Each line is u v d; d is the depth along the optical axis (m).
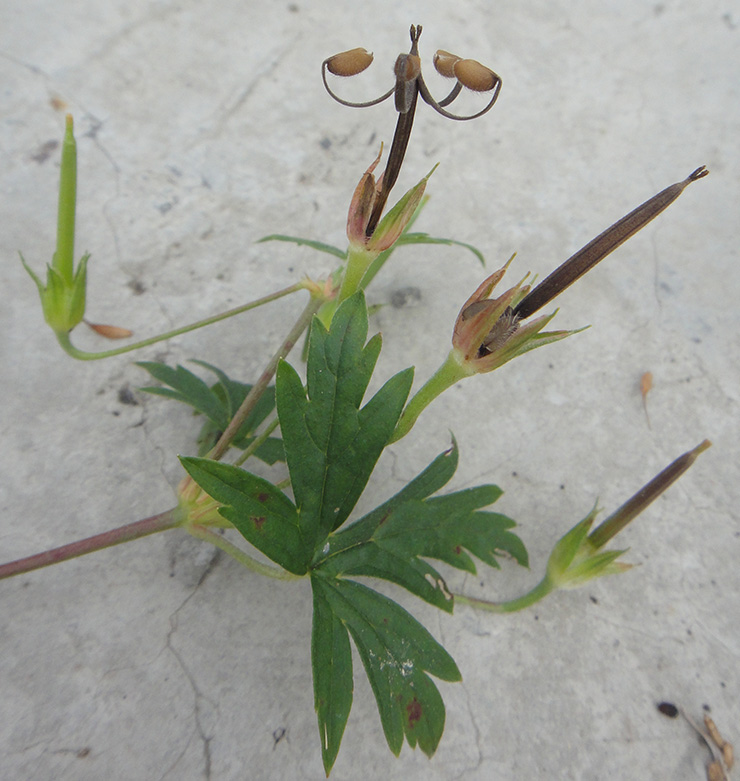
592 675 0.08
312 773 0.07
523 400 0.10
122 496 0.08
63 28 0.12
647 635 0.08
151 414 0.09
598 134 0.12
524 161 0.12
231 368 0.09
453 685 0.08
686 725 0.08
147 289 0.10
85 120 0.11
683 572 0.09
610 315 0.11
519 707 0.08
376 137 0.12
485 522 0.08
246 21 0.13
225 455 0.09
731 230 0.12
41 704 0.07
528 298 0.06
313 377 0.06
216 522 0.07
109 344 0.09
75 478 0.08
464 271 0.11
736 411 0.10
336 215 0.11
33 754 0.07
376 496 0.09
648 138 0.12
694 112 0.13
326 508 0.07
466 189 0.11
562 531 0.09
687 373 0.10
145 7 0.12
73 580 0.08
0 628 0.07
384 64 0.13
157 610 0.08
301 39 0.13
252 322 0.10
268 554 0.06
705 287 0.11
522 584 0.08
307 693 0.07
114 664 0.07
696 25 0.14
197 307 0.10
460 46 0.13
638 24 0.14
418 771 0.07
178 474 0.08
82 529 0.08
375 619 0.06
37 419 0.09
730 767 0.08
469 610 0.08
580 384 0.10
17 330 0.09
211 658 0.07
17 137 0.11
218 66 0.12
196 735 0.07
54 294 0.07
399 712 0.06
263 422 0.09
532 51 0.13
